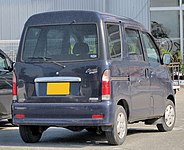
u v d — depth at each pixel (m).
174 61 23.89
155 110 11.37
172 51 24.48
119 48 10.16
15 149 9.90
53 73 9.81
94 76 9.57
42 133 11.55
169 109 12.10
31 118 9.89
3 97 12.40
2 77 12.40
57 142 10.70
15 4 24.11
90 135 11.68
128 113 10.29
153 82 11.29
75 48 9.86
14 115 10.04
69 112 9.62
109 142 9.98
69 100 9.66
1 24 24.16
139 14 23.73
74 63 9.73
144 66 10.97
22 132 10.40
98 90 9.55
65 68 9.75
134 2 23.70
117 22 10.30
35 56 10.07
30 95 9.94
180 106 17.19
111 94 9.59
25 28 10.29
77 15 10.02
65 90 9.70
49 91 9.80
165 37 24.56
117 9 23.72
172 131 12.12
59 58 9.87
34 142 10.69
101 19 9.87
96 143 10.44
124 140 10.19
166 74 12.04
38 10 24.00
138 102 10.61
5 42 23.73
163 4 24.61
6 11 24.16
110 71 9.62
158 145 10.16
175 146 10.05
